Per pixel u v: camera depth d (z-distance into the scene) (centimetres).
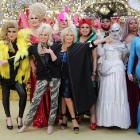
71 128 539
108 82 519
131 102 541
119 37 547
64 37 518
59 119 547
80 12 781
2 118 594
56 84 510
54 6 802
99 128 537
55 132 517
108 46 534
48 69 510
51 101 512
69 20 573
